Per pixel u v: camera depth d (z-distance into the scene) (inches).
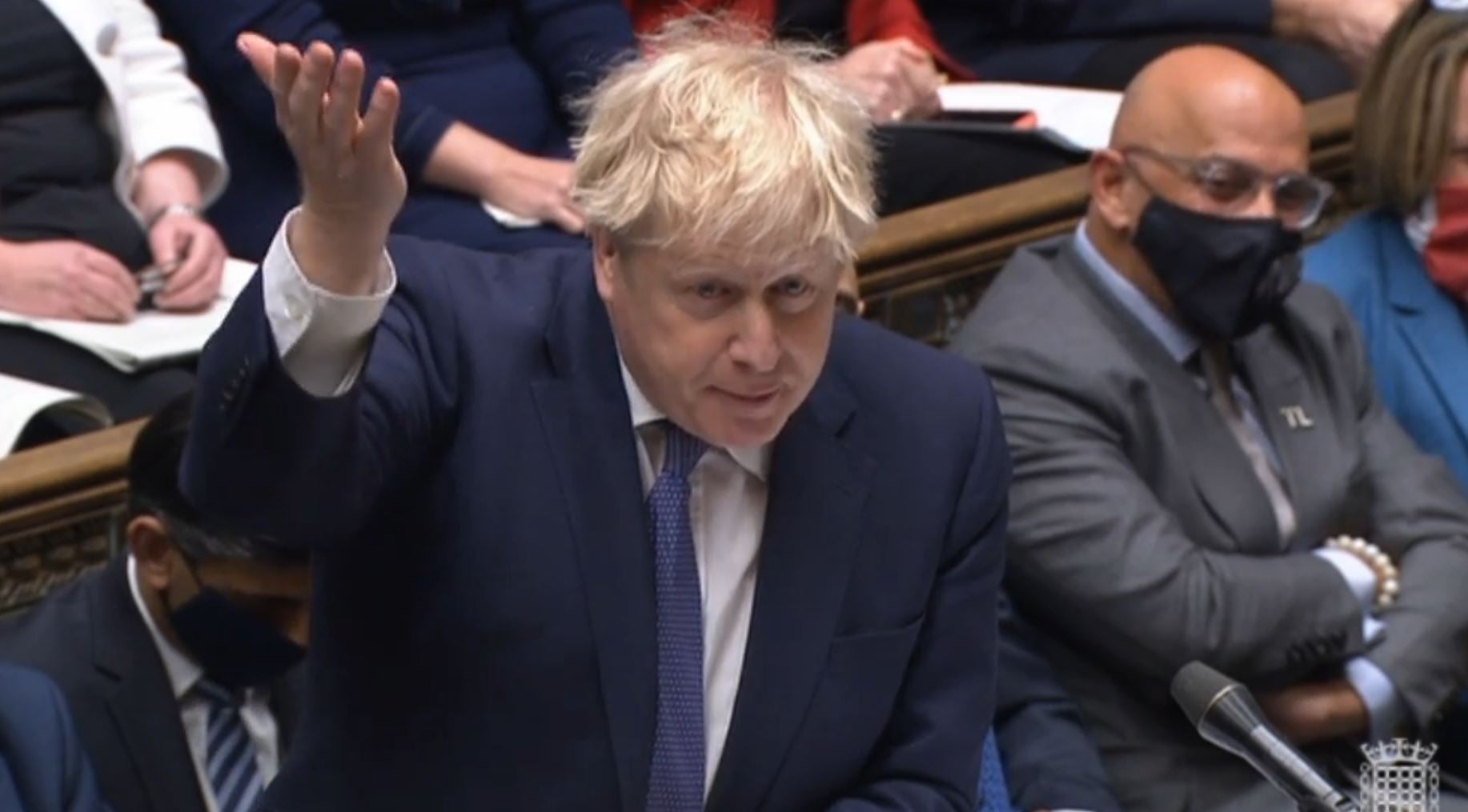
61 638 307.0
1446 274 431.2
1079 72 593.0
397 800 241.3
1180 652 360.8
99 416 381.4
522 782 239.6
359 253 202.5
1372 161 436.8
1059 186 459.2
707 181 210.8
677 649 242.1
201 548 291.4
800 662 246.2
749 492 247.4
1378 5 603.5
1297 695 375.6
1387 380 433.1
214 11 454.9
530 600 236.4
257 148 463.5
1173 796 364.2
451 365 235.8
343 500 214.8
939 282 442.0
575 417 239.0
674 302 218.4
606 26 490.0
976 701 262.7
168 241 425.1
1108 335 378.0
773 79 217.0
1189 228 372.2
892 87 520.7
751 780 247.1
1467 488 426.9
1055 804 353.1
